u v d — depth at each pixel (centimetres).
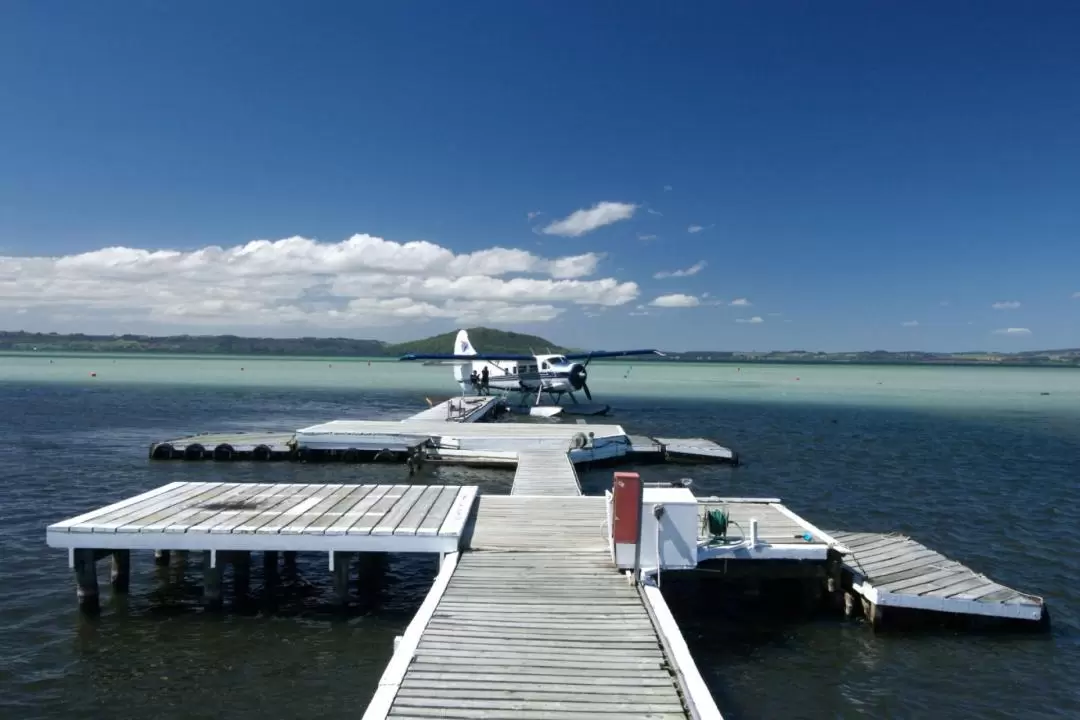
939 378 11319
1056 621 1063
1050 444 3003
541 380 4009
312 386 6944
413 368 14075
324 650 946
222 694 828
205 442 2400
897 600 1009
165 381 7338
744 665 928
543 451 2186
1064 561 1354
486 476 2117
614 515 983
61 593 1129
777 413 4403
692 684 663
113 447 2622
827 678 893
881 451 2758
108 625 1014
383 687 662
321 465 2280
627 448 2417
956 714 812
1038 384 9331
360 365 15562
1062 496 1927
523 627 800
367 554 1178
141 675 870
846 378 10838
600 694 655
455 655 729
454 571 979
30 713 780
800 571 1079
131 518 1102
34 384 6519
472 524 1195
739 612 1106
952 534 1538
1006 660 939
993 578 1255
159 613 1060
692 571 1065
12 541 1391
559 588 919
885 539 1282
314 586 1188
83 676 865
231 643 964
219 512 1154
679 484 1205
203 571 1216
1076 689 868
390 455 2333
